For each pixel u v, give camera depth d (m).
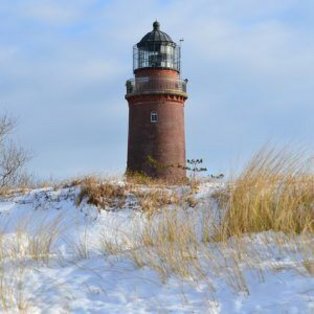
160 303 6.34
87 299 6.77
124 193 13.31
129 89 35.00
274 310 5.69
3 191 16.12
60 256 8.85
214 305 6.10
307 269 6.46
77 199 13.70
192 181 13.09
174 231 8.41
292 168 9.37
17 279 7.63
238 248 7.43
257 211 8.70
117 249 8.94
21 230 10.16
